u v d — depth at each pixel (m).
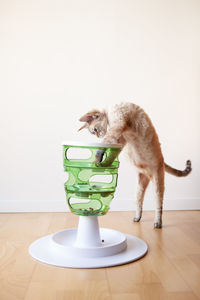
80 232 1.68
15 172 2.79
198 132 2.95
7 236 1.99
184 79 2.93
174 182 2.95
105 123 2.18
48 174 2.82
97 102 2.84
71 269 1.44
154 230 2.18
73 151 2.83
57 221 2.44
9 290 1.23
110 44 2.85
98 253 1.57
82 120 2.18
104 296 1.19
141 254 1.62
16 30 2.78
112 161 1.64
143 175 2.38
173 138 2.93
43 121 2.81
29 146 2.80
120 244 1.66
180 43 2.91
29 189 2.81
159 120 2.91
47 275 1.38
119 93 2.86
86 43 2.83
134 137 2.16
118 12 2.85
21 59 2.78
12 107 2.78
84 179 1.66
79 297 1.18
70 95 2.82
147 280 1.33
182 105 2.93
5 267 1.46
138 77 2.88
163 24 2.89
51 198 2.82
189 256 1.64
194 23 2.92
